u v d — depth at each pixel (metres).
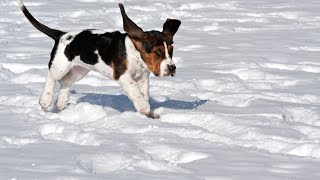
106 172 8.14
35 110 11.75
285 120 11.05
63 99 12.07
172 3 27.31
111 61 11.05
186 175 8.03
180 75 15.02
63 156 8.77
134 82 11.02
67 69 11.74
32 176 7.91
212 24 22.55
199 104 12.21
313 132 10.21
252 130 10.05
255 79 15.01
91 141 9.66
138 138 9.70
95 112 11.45
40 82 14.34
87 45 11.35
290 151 9.12
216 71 15.55
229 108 11.85
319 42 19.44
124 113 11.09
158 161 8.41
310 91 13.61
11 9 24.58
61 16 23.44
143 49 10.41
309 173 8.09
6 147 9.33
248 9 26.23
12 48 17.80
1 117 11.16
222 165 8.40
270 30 21.67
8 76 14.84
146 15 24.25
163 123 10.66
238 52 17.81
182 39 19.67
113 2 27.08
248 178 7.91
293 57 17.20
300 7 26.67
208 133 9.95
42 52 17.45
